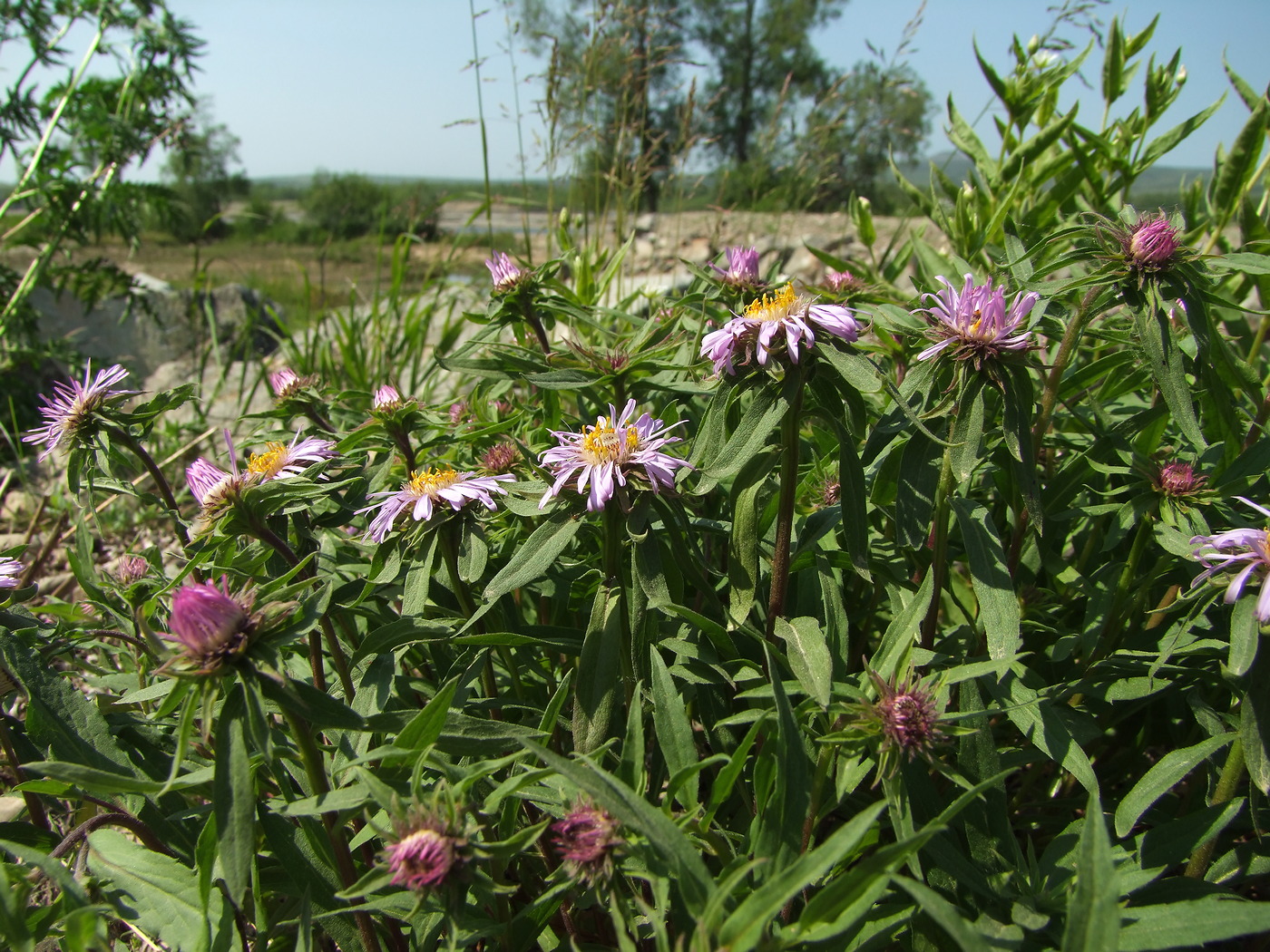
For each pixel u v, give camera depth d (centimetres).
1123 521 224
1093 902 138
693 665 215
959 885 183
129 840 203
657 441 192
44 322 751
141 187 566
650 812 148
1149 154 308
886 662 191
